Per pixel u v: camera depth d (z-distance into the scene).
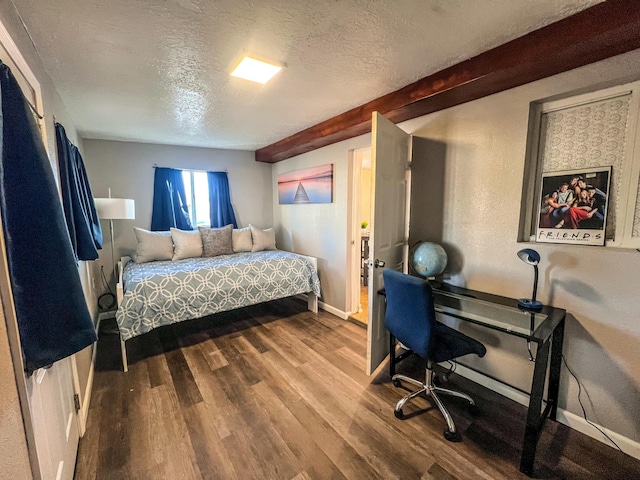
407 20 1.35
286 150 3.74
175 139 3.64
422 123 2.40
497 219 2.01
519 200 1.89
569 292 1.72
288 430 1.73
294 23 1.36
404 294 1.75
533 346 1.90
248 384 2.18
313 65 1.77
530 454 1.42
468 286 2.21
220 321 3.40
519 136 1.86
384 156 2.08
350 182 3.33
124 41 1.47
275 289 3.27
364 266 4.98
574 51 1.42
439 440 1.65
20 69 1.16
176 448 1.61
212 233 3.80
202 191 4.31
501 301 1.93
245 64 1.74
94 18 1.28
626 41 1.35
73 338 1.02
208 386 2.16
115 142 3.64
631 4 1.20
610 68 1.50
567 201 1.76
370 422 1.79
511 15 1.33
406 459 1.53
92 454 1.57
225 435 1.70
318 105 2.47
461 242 2.23
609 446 1.61
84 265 2.46
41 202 0.95
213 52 1.60
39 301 0.94
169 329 3.17
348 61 1.73
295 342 2.86
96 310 3.27
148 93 2.15
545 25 1.42
